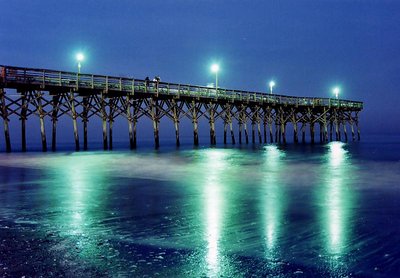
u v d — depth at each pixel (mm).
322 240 6500
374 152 31812
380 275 5086
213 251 5992
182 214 8477
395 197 10586
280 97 45562
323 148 38094
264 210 8875
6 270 5281
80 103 30719
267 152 31094
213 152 30516
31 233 7008
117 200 10156
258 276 5086
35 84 27078
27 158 23125
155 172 16703
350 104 55469
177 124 35906
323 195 10906
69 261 5602
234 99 40156
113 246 6254
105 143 31812
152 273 5184
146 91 32938
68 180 14055
